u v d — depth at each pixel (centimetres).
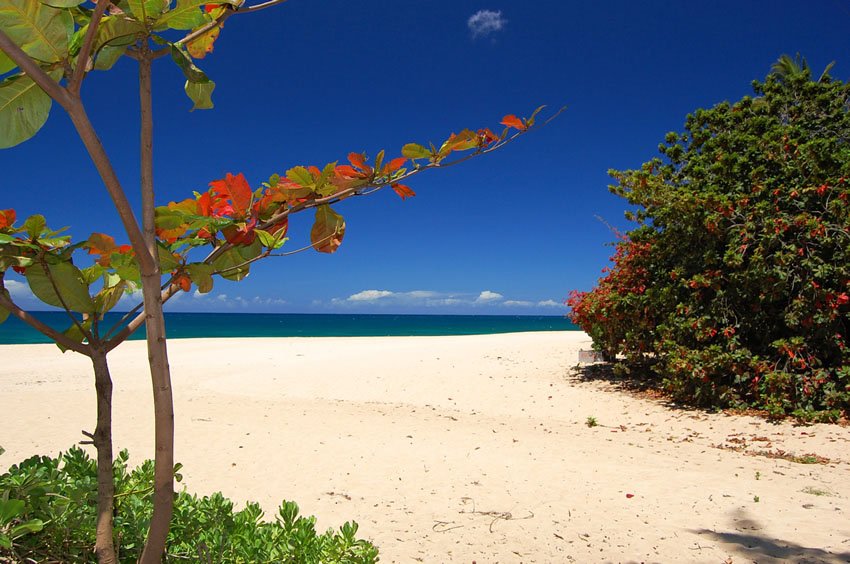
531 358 1742
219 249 171
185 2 148
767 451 766
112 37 146
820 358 995
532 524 477
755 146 1103
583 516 496
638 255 1214
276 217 179
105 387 167
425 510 513
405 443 786
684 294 1143
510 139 179
